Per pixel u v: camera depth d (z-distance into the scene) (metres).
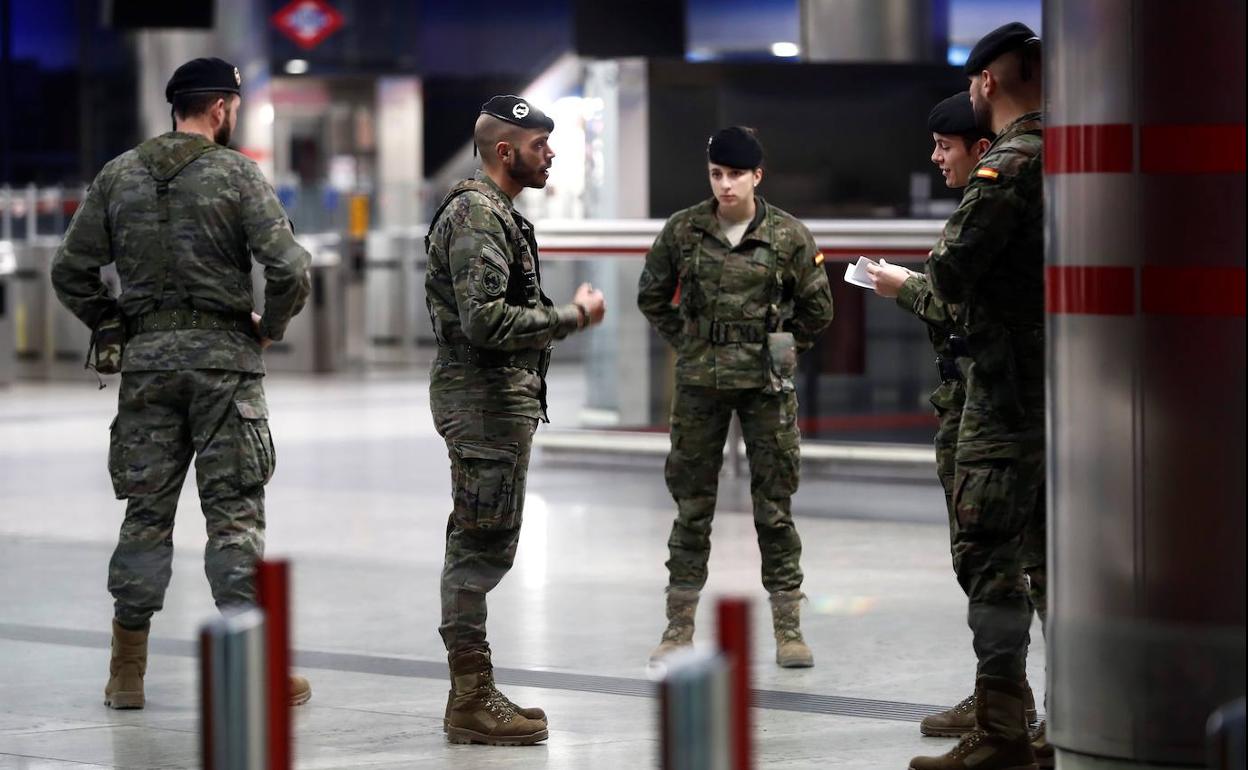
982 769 6.28
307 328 27.81
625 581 10.47
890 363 14.48
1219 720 3.77
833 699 7.59
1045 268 5.37
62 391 24.84
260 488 7.50
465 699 6.94
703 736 3.39
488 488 6.96
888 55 18.09
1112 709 5.15
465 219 6.82
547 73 49.69
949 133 7.43
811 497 14.05
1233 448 5.05
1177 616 5.10
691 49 44.06
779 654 8.24
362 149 49.53
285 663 4.00
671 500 14.01
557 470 15.88
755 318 8.38
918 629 9.06
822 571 10.77
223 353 7.34
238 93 7.59
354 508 13.59
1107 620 5.17
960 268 6.10
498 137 7.00
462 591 7.00
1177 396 5.08
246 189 7.34
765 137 15.32
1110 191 5.11
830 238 14.14
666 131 15.47
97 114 49.59
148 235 7.32
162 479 7.44
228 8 34.31
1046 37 5.29
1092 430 5.19
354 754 6.75
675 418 8.49
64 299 7.44
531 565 11.05
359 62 48.84
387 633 9.05
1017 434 6.25
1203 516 5.08
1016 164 6.10
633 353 15.39
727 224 8.48
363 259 32.22
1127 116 5.08
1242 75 5.02
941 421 7.27
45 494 14.29
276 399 23.20
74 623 9.30
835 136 15.33
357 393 24.23
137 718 7.31
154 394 7.36
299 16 48.12
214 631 3.97
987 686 6.33
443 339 7.04
